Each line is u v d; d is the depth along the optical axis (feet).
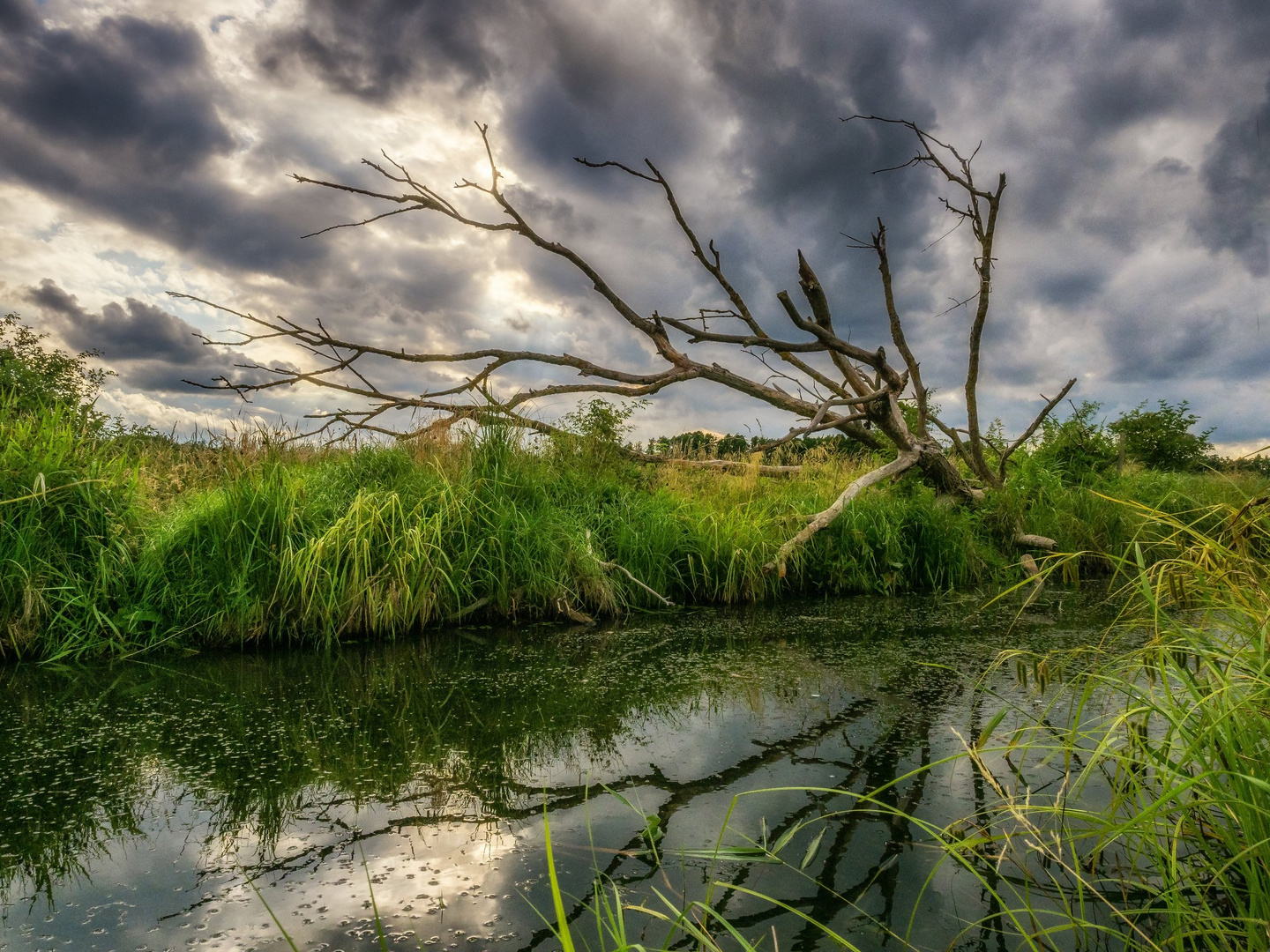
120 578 15.28
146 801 7.61
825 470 32.48
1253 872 4.82
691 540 22.18
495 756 8.86
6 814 7.32
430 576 17.21
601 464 25.88
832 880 5.98
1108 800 7.26
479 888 5.89
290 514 16.62
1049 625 16.92
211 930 5.32
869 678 12.37
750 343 20.45
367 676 12.81
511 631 17.12
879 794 7.58
